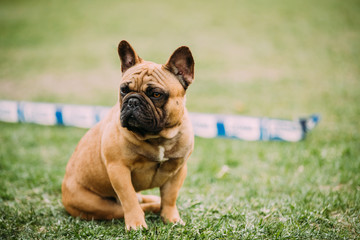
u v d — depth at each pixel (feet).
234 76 48.47
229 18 76.43
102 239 12.67
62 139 28.04
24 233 13.20
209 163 23.07
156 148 12.82
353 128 28.53
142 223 12.93
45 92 43.83
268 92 41.11
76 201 14.38
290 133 27.20
